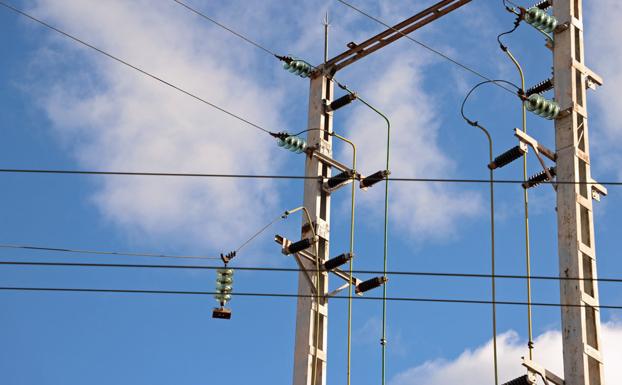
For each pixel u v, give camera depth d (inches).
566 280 743.1
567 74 794.2
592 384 721.6
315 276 845.8
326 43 915.4
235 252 842.2
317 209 863.1
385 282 834.2
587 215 761.0
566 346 729.0
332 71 908.6
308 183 872.3
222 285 836.0
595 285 742.5
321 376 826.8
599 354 725.9
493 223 792.3
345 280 852.0
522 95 785.6
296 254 845.2
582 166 776.3
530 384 717.3
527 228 776.9
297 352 829.8
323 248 858.8
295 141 871.7
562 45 804.6
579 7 819.4
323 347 834.2
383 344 821.9
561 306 739.4
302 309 839.1
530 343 744.3
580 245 746.8
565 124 783.7
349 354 826.8
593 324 734.5
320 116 891.4
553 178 778.2
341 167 885.2
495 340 756.0
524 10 802.2
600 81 808.3
